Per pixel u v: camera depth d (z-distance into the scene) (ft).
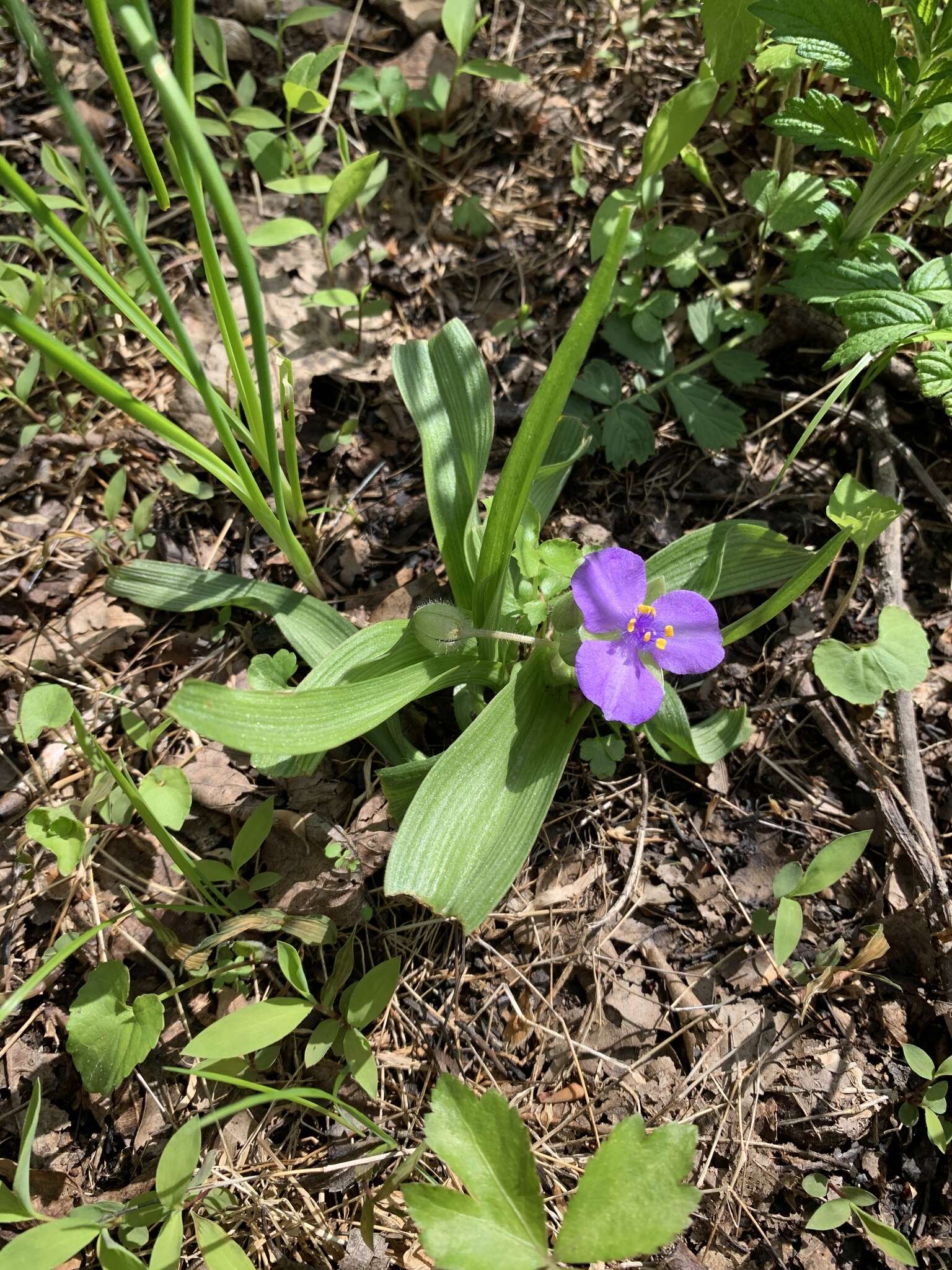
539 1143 0.62
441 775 0.60
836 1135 0.62
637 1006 0.66
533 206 0.95
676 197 0.93
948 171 0.90
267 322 0.87
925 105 0.67
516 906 0.69
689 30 0.99
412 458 0.86
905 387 0.84
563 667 0.63
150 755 0.73
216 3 0.98
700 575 0.70
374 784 0.72
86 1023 0.59
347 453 0.85
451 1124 0.50
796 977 0.66
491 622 0.66
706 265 0.86
